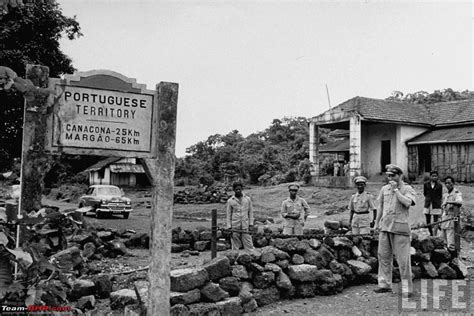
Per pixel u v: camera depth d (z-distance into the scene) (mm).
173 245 12945
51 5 18016
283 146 58875
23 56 17047
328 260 8539
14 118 17656
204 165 56344
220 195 35438
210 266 7027
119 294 6793
